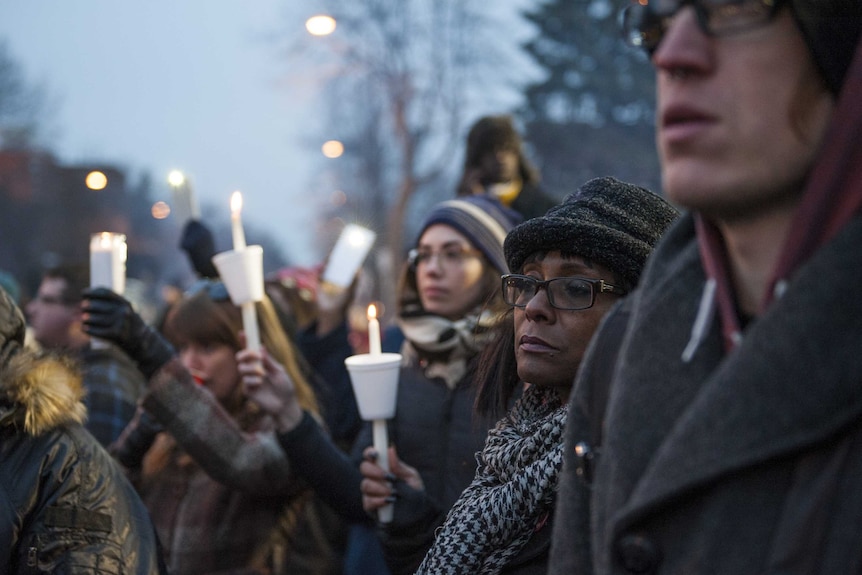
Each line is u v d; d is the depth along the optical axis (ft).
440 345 10.43
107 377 12.96
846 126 3.74
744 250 4.02
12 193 147.02
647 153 133.28
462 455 9.95
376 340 9.39
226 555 11.17
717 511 3.75
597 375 4.71
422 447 10.25
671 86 3.93
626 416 4.14
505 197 15.84
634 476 4.05
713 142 3.82
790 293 3.68
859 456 3.59
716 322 4.04
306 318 16.99
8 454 7.91
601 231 6.77
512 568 6.72
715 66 3.82
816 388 3.59
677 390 4.03
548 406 7.21
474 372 9.31
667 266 4.34
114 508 8.09
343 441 14.26
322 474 10.45
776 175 3.81
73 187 151.23
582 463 4.63
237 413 11.80
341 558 13.35
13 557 7.83
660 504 3.83
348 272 15.48
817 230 3.76
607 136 134.82
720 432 3.71
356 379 9.25
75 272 15.17
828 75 3.81
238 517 11.24
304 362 13.12
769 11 3.76
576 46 140.05
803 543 3.59
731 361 3.76
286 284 17.20
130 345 10.71
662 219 7.19
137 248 173.78
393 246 106.32
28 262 147.84
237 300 10.38
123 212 166.61
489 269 11.42
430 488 10.08
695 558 3.77
